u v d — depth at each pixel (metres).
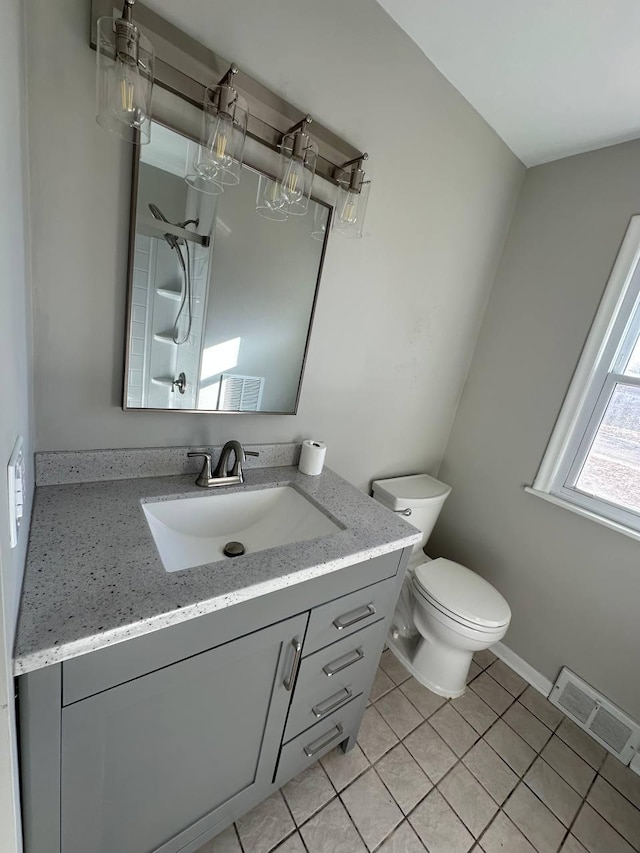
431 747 1.40
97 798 0.71
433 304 1.66
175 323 1.02
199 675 0.76
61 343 0.89
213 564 0.80
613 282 1.49
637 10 0.94
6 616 0.46
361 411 1.61
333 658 1.06
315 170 1.11
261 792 1.05
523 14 1.02
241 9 0.88
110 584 0.70
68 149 0.78
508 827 1.20
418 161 1.36
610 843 1.20
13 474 0.54
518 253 1.78
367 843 1.09
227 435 1.25
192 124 0.90
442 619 1.51
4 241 0.48
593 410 1.60
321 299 1.30
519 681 1.77
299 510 1.22
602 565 1.55
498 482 1.89
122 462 1.06
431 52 1.22
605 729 1.51
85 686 0.62
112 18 0.67
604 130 1.40
